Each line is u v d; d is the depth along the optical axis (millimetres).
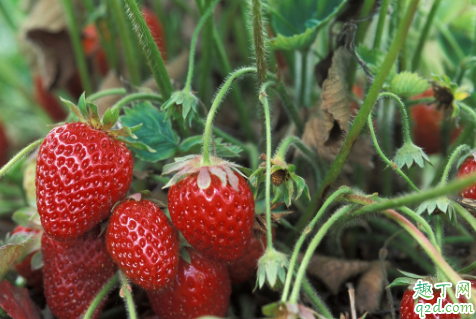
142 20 313
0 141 496
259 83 319
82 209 290
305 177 387
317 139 344
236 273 329
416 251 362
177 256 298
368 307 341
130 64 390
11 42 684
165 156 334
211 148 325
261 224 302
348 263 352
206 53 383
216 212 285
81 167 289
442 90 337
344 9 345
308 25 349
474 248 351
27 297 327
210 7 323
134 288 337
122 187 297
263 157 295
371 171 398
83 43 466
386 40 374
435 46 421
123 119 333
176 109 313
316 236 281
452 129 376
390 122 372
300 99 385
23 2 494
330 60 348
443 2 428
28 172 368
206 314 311
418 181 419
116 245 292
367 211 287
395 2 348
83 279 309
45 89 486
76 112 298
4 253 302
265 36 338
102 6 412
